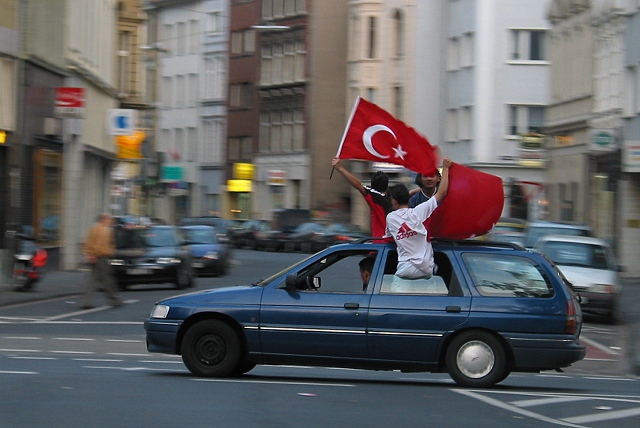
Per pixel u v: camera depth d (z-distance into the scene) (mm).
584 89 61594
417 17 86125
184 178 119250
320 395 15430
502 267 16719
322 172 101188
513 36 75688
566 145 64375
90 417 13148
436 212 16828
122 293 40000
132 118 52875
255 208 109062
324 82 101312
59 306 33969
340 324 16688
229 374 17656
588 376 21016
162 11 122125
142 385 16047
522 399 15531
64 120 48906
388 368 16719
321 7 101250
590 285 31875
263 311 16859
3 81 41656
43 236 47375
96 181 60000
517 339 16438
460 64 79312
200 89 117375
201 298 17125
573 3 62594
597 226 58906
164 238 42031
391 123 17203
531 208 69688
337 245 17156
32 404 14047
